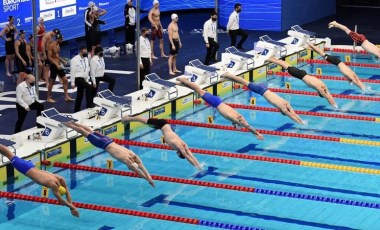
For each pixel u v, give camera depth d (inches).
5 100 1171.3
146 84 1136.2
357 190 856.9
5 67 1370.6
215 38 1380.4
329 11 1887.3
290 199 832.3
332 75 1354.6
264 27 1729.8
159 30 1438.2
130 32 1503.4
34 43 1039.6
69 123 735.1
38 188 887.1
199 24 1782.7
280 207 812.6
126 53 1497.3
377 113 1131.3
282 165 933.8
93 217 792.3
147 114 1098.1
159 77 1203.9
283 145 1004.6
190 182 874.8
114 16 1657.2
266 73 1350.9
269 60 866.1
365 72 1373.0
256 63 1347.2
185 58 1446.9
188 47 1545.3
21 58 1192.2
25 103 983.0
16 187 887.7
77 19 1566.2
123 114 1071.6
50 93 1157.1
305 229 757.9
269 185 872.9
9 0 1382.9
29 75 989.8
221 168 927.0
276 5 1710.1
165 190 861.2
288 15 1731.1
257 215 793.6
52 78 1146.0
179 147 740.0
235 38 1497.3
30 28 1443.2
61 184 673.6
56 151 956.6
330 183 877.2
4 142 898.7
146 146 1003.3
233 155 960.3
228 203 823.7
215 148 995.3
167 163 948.0
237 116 794.2
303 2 1776.6
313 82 848.3
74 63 1075.9
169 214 797.9
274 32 1713.8
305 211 801.6
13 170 902.4
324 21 1815.9
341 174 904.3
